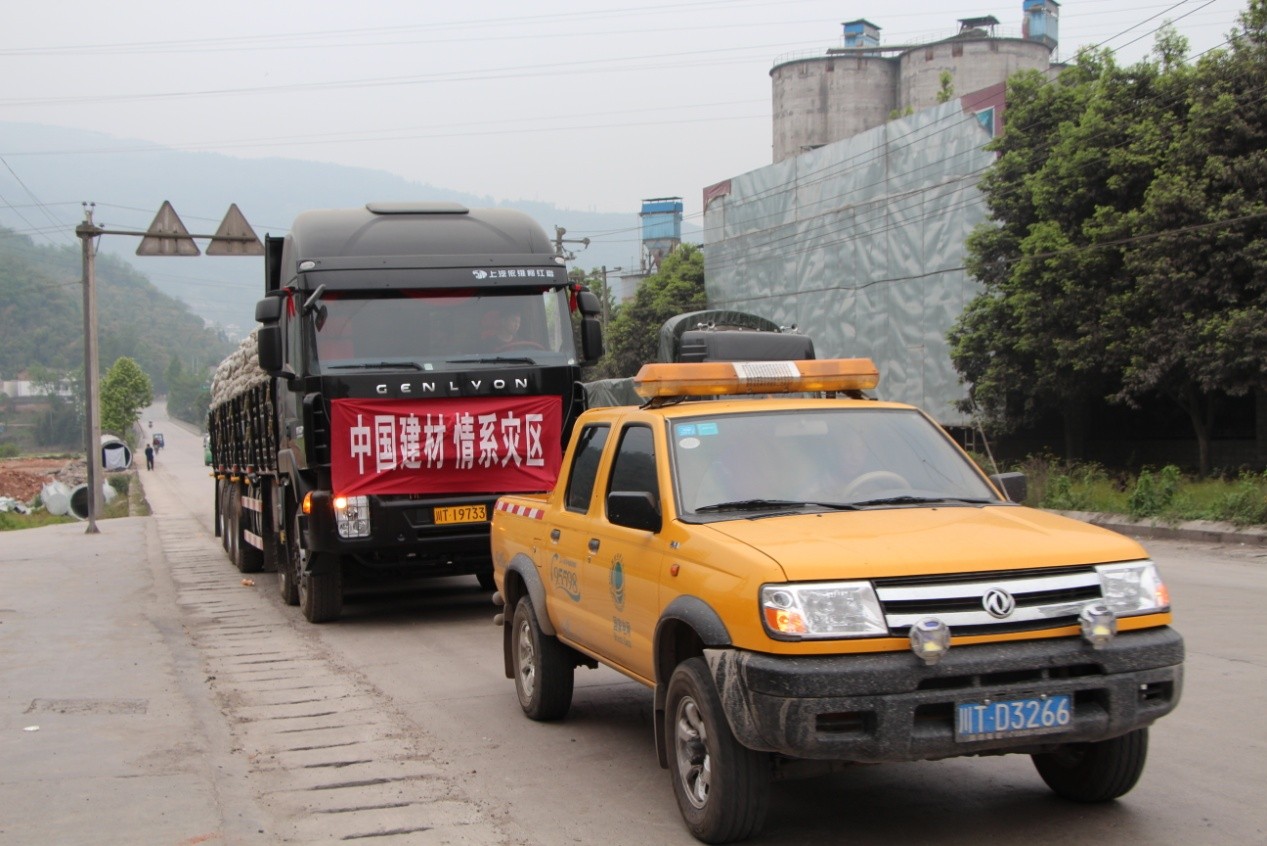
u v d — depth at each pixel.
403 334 11.41
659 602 5.33
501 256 11.79
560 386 11.65
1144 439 27.34
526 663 7.57
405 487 11.20
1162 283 21.41
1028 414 27.98
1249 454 24.77
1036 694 4.49
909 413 6.15
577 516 6.58
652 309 50.56
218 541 24.62
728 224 45.81
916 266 34.81
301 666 9.68
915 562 4.55
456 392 11.30
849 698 4.36
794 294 41.50
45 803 5.84
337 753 6.80
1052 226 24.00
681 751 5.16
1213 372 21.00
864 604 4.46
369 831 5.37
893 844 4.98
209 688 8.77
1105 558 4.77
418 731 7.29
